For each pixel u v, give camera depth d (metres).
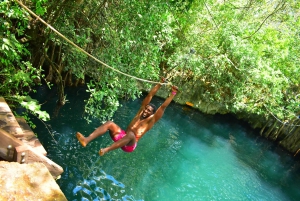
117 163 8.51
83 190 6.62
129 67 7.62
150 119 4.86
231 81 15.35
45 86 10.50
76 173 7.15
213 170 10.76
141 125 4.82
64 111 9.89
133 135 4.51
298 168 15.41
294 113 15.80
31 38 7.69
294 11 14.23
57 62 10.05
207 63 14.77
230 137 15.66
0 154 3.53
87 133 9.18
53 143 7.95
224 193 9.31
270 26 14.03
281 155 16.39
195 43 13.92
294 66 14.21
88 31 7.93
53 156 7.39
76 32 8.99
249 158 13.75
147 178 8.37
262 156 14.88
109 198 6.68
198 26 14.16
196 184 9.23
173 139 12.26
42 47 8.33
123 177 7.88
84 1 8.50
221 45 14.51
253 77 13.88
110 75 7.30
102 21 8.61
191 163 10.67
